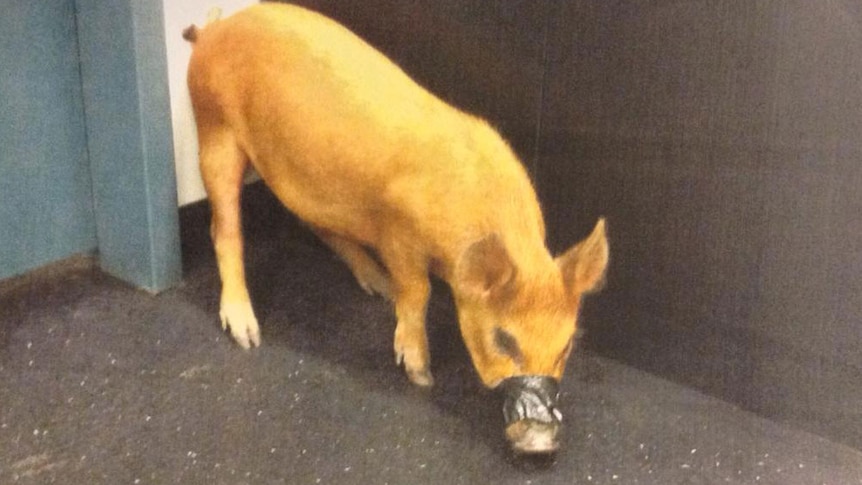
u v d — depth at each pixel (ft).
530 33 4.22
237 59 4.56
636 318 4.59
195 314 5.10
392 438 4.27
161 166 5.04
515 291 3.94
